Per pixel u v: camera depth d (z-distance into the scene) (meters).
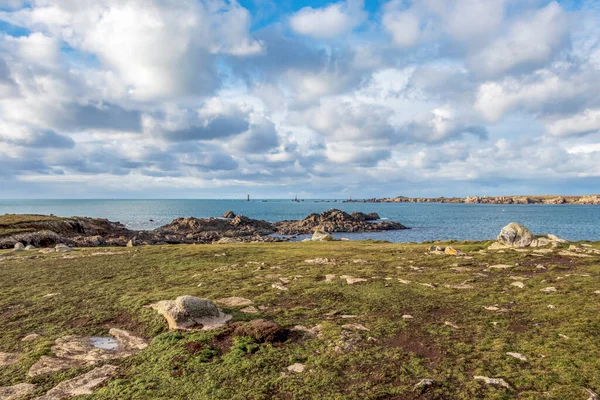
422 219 173.75
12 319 14.62
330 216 147.88
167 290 18.36
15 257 31.84
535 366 9.36
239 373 9.44
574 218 170.25
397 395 8.30
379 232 114.19
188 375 9.41
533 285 17.22
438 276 20.16
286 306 15.18
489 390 8.33
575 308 13.46
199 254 31.28
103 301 16.73
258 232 113.38
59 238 56.09
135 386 8.95
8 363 10.70
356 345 10.93
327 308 14.70
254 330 11.76
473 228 123.44
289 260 27.44
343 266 24.20
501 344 10.67
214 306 13.80
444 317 13.34
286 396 8.38
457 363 9.70
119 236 78.06
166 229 112.12
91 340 12.32
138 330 13.14
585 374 8.80
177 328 12.65
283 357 10.26
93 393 8.80
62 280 21.70
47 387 9.18
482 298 15.58
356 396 8.28
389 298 15.88
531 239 29.02
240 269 24.05
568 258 23.64
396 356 10.17
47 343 11.89
